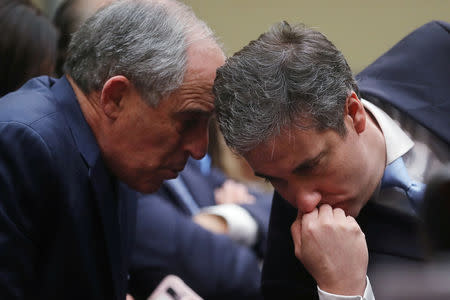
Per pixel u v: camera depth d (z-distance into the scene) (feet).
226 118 9.53
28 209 9.82
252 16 28.09
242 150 9.52
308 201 9.86
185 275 13.07
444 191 7.61
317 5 27.96
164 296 12.88
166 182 14.34
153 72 9.77
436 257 7.74
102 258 10.76
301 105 9.25
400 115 11.52
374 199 10.67
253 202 15.71
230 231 14.47
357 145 9.89
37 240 10.05
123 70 9.95
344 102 9.62
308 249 9.98
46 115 10.16
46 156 9.84
